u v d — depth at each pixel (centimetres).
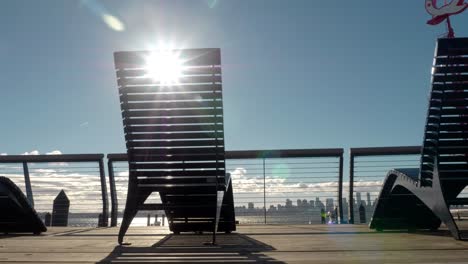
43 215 1133
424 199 646
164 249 522
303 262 388
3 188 769
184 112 583
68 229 991
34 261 414
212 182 618
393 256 423
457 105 594
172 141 598
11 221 841
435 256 420
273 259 413
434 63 579
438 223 805
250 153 1079
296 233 780
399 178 730
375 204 821
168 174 621
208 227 789
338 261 390
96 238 723
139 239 695
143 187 628
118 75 574
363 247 512
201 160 613
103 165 1127
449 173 634
